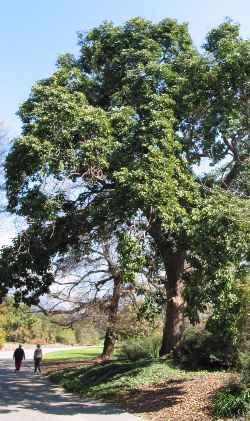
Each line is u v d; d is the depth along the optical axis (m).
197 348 19.52
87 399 18.56
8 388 22.91
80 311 31.55
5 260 19.34
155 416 13.94
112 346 32.97
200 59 19.30
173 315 22.38
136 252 15.98
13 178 17.94
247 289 14.34
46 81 20.03
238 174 20.52
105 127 17.14
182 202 17.53
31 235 19.41
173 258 22.08
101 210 18.14
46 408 16.12
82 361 35.12
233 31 20.11
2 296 19.69
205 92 19.03
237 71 18.53
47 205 17.20
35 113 17.08
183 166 18.41
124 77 19.47
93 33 21.75
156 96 18.23
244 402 12.28
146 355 25.58
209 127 19.09
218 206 15.03
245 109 19.42
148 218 17.47
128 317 29.47
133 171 15.89
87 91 20.84
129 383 18.80
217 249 14.72
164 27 21.41
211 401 13.63
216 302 14.66
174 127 19.38
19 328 69.88
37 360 33.41
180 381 17.39
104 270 30.25
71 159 16.91
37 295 20.17
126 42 21.03
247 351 14.13
